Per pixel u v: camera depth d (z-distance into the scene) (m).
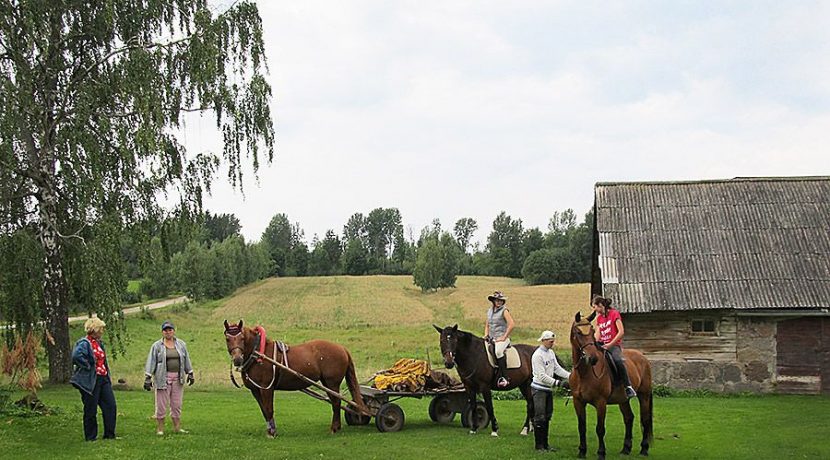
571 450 13.77
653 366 25.42
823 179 30.03
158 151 23.95
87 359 14.05
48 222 24.14
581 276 116.44
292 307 84.31
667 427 17.00
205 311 80.38
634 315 25.75
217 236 166.25
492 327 15.55
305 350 15.43
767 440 15.22
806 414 19.31
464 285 111.94
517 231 146.75
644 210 29.23
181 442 13.91
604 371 12.93
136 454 12.83
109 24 24.02
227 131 27.03
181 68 25.77
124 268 24.70
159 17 25.86
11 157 22.14
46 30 22.38
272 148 27.83
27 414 16.34
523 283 118.50
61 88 24.72
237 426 16.66
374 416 15.65
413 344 48.19
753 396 24.41
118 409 19.69
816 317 24.91
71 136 22.77
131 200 24.61
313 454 13.09
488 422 16.48
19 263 22.80
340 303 87.94
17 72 22.25
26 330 23.41
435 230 158.00
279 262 145.75
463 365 15.07
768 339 25.12
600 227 28.58
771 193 29.55
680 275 26.27
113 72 23.84
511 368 15.10
